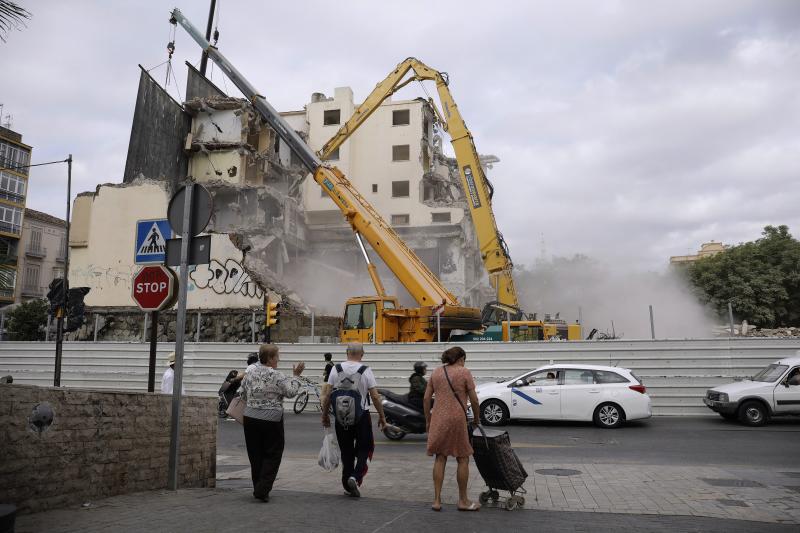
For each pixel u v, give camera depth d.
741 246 46.62
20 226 42.62
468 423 6.60
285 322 26.06
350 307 20.77
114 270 31.42
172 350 20.52
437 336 20.52
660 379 16.38
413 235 46.50
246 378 6.47
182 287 6.57
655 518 5.63
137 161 34.12
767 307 43.41
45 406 5.10
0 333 22.50
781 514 5.80
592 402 13.85
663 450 10.71
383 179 48.19
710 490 7.05
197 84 38.47
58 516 4.92
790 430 13.16
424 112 49.66
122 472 5.97
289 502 6.15
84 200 32.53
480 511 5.95
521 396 14.16
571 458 9.93
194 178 37.28
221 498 6.20
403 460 10.09
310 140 49.09
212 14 37.12
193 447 7.06
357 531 4.90
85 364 21.08
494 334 22.53
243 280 27.81
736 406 13.99
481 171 25.59
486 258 24.69
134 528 4.67
